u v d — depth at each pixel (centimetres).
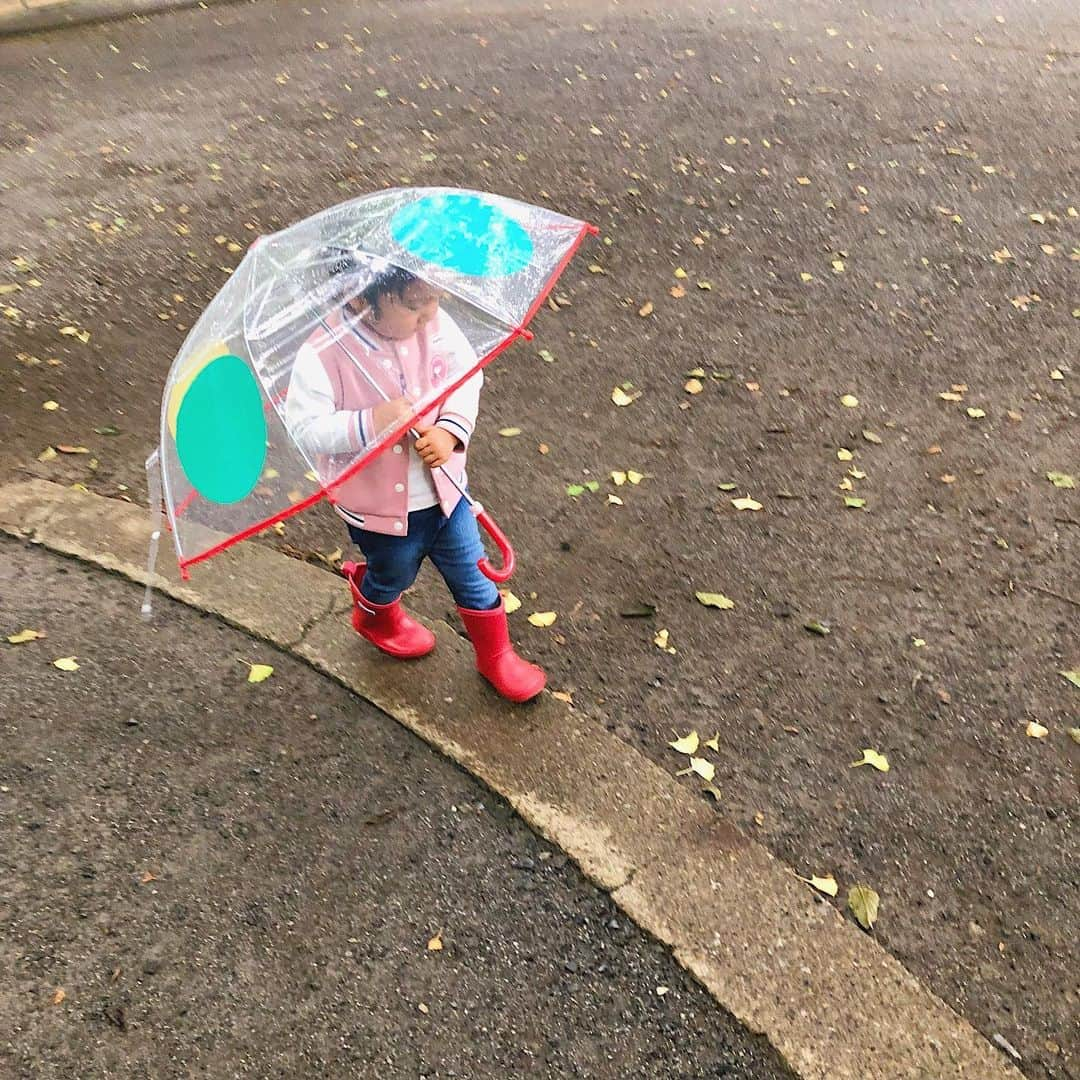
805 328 577
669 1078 250
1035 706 352
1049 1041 259
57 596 389
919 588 402
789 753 334
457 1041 256
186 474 264
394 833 306
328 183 756
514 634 380
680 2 1192
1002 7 1151
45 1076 246
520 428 497
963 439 488
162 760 327
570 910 285
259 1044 254
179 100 927
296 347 264
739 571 411
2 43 1080
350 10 1191
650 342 566
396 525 302
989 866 300
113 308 594
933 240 667
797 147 802
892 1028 258
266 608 382
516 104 899
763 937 277
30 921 280
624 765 325
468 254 275
